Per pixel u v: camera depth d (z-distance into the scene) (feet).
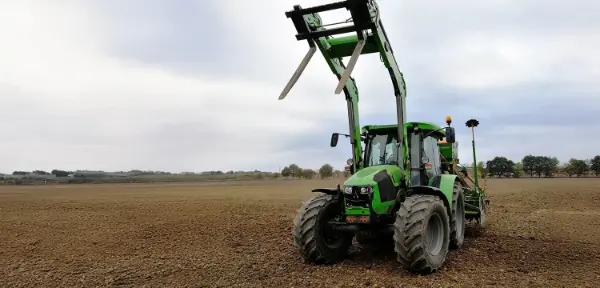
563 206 49.62
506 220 37.09
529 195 66.33
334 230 22.31
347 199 21.44
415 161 24.39
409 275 19.29
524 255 22.98
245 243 29.48
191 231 35.12
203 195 83.92
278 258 23.99
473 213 30.42
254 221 40.34
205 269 21.98
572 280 17.95
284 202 62.90
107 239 32.17
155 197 78.23
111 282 20.01
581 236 28.68
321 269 20.95
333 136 24.57
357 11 18.92
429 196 20.70
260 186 132.87
